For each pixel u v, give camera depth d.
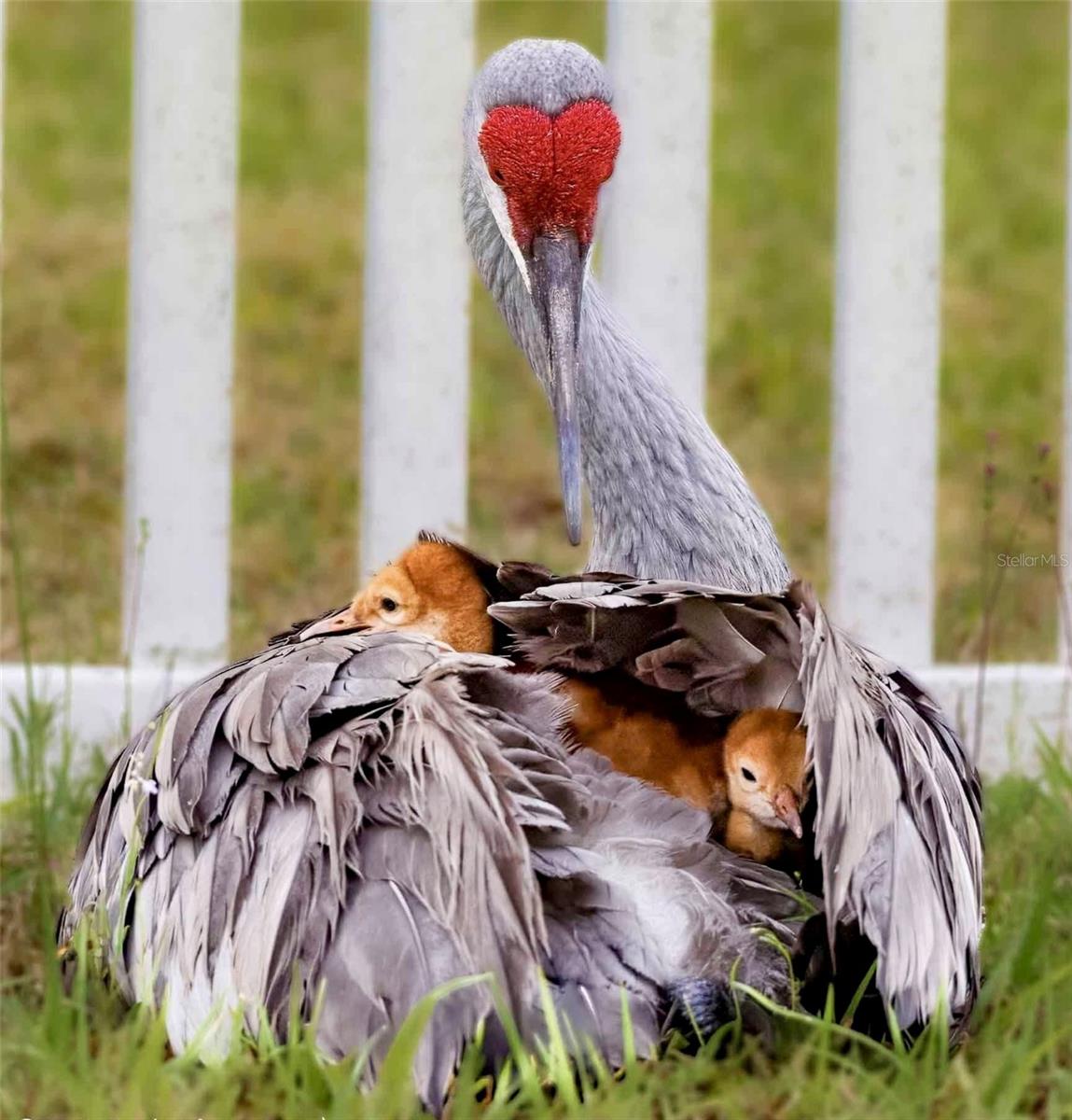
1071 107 11.34
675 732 6.55
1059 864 8.90
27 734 9.38
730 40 26.80
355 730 6.11
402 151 10.61
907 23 10.75
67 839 9.10
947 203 22.02
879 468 11.09
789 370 18.14
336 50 26.83
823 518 15.27
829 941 5.82
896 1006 6.15
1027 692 11.23
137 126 10.48
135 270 10.59
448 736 5.82
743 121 24.14
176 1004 6.33
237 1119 5.95
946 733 7.33
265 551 14.09
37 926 8.16
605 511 8.25
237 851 6.18
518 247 7.88
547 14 26.41
